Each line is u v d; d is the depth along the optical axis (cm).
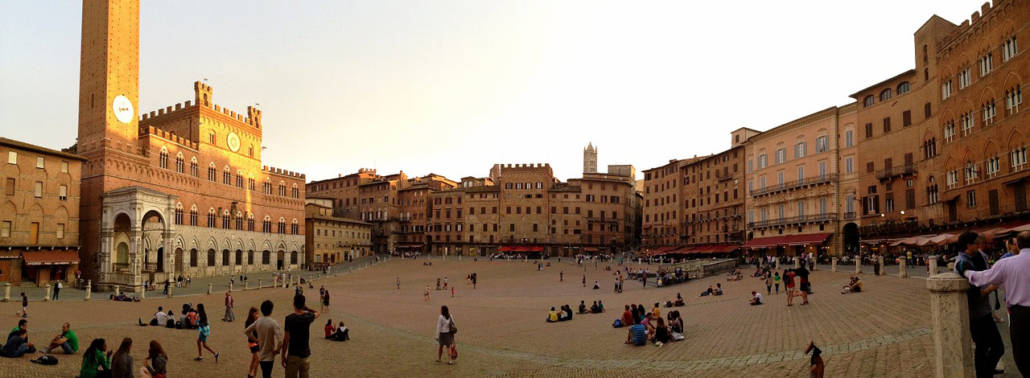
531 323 4378
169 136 9569
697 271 8262
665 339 2869
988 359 1158
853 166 9088
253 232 11744
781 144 10506
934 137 7400
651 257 12344
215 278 10069
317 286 8781
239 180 11412
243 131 11625
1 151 6912
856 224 8956
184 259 9812
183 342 3112
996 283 1021
